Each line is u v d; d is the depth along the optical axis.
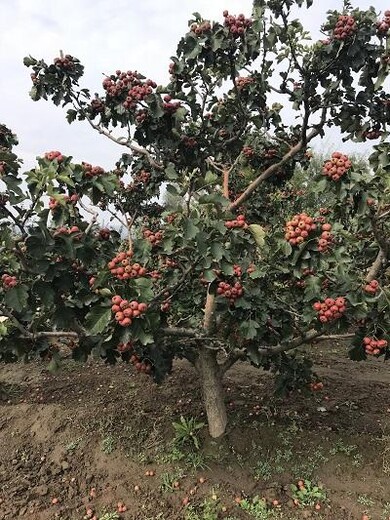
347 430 3.99
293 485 3.35
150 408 4.42
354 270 3.15
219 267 2.82
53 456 3.77
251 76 3.74
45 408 4.36
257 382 5.00
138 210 5.14
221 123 4.08
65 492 3.40
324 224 2.80
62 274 2.64
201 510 3.19
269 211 5.42
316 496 3.26
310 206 6.27
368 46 3.18
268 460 3.60
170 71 3.65
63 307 2.74
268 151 4.41
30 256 2.58
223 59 3.44
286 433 3.87
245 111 3.85
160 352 3.50
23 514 3.20
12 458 3.77
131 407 4.43
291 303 3.59
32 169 2.50
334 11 3.23
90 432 4.02
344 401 4.59
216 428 3.81
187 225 2.65
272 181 4.66
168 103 3.53
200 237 2.63
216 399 3.84
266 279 3.33
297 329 3.54
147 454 3.71
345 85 3.46
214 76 3.86
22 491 3.41
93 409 4.39
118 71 3.61
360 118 3.62
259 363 3.54
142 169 4.71
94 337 2.90
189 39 3.32
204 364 3.84
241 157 4.28
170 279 3.26
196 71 3.75
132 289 2.53
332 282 3.00
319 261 2.70
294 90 3.75
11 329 3.08
